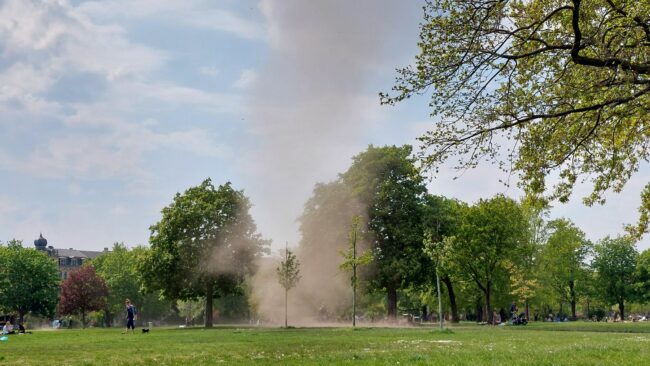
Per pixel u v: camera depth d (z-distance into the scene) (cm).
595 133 1667
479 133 1559
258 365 1418
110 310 12825
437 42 1540
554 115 1542
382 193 6100
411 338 2858
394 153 6238
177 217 6025
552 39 1600
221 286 6175
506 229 6712
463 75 1544
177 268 5944
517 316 6256
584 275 11369
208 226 6119
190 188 6362
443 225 6144
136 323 13150
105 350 2166
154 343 2616
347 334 3453
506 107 1550
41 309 11819
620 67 1436
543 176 1623
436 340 2620
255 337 3098
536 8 1617
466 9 1520
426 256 5878
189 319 10912
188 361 1612
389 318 6203
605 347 1841
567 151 1639
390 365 1337
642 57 1537
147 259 6022
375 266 6078
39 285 11819
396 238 6038
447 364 1315
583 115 1652
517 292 7481
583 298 13125
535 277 7769
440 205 6581
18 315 12112
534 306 8781
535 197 1741
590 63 1477
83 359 1772
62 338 3509
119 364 1580
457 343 2338
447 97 1564
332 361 1478
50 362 1678
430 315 10919
